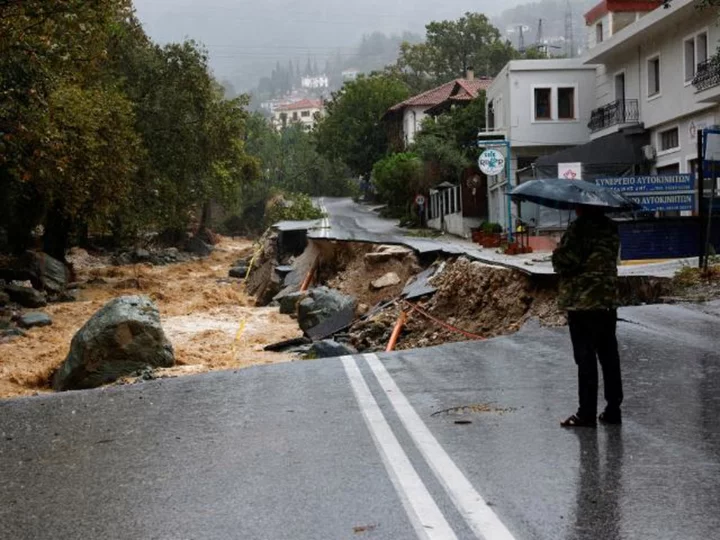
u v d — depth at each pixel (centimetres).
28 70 2128
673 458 603
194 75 4150
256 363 1694
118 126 3234
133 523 506
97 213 3516
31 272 3356
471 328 1730
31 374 1681
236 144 5119
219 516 511
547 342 1195
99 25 2094
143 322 1598
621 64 3706
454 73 10131
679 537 451
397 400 852
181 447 694
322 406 839
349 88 8275
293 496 545
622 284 1666
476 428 715
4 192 3256
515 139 4166
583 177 3512
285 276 3400
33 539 485
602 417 718
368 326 1923
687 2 2917
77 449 705
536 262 2241
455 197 4725
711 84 2831
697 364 966
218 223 9250
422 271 2419
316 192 10875
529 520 483
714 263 1761
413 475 580
